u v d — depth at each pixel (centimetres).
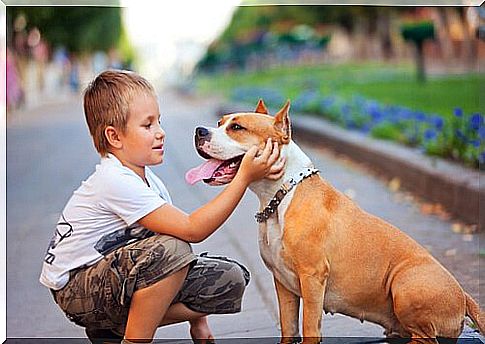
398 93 1556
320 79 2211
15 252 697
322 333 462
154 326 388
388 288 406
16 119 1797
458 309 403
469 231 675
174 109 2362
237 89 2509
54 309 546
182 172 1051
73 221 398
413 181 859
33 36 2273
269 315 501
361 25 2512
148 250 381
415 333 402
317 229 395
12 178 1046
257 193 407
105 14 2816
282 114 398
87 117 412
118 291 384
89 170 1107
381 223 412
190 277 415
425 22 1680
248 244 674
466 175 763
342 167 1049
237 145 396
